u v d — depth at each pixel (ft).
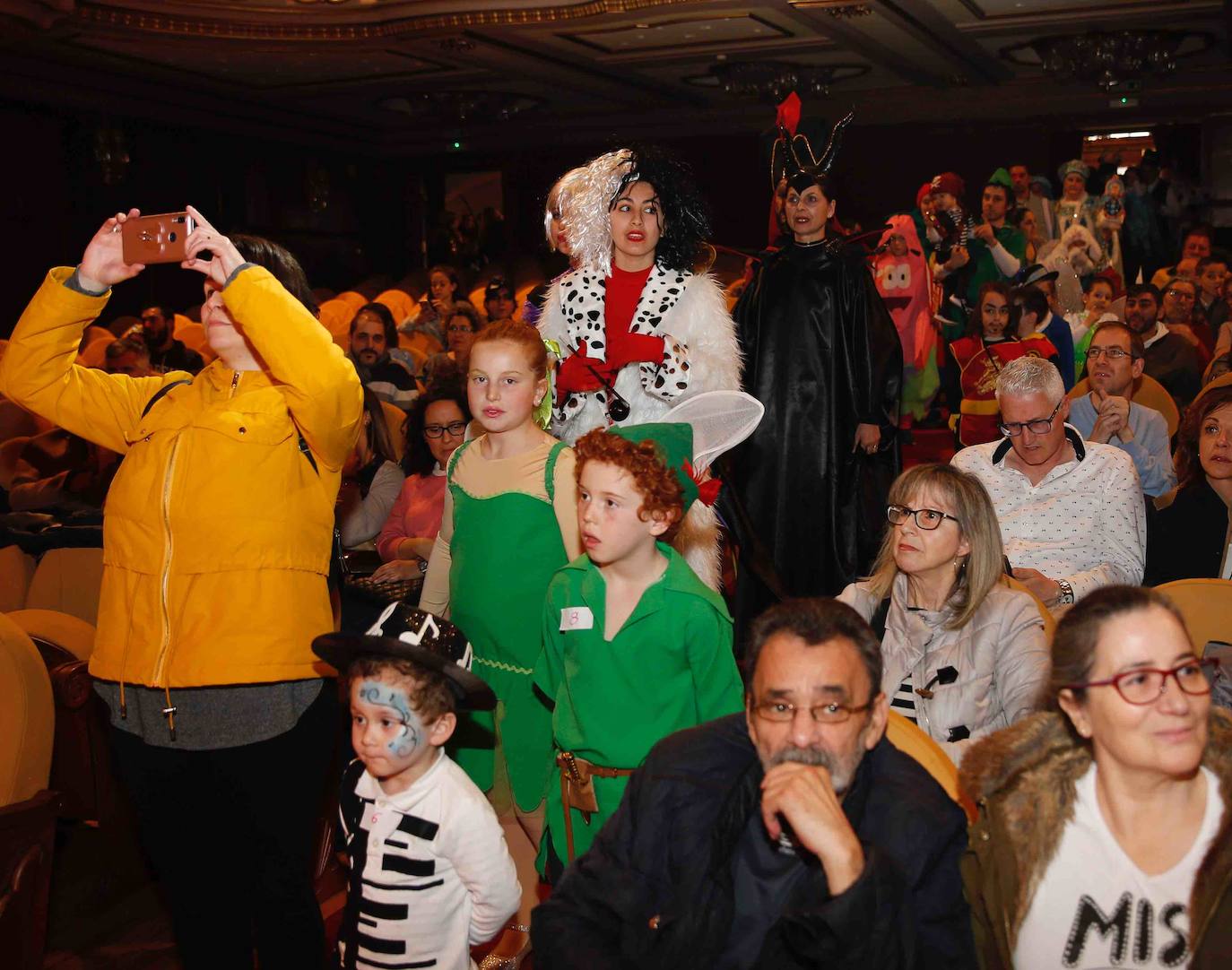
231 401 9.05
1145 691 5.64
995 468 12.92
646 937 6.53
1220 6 38.78
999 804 6.17
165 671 8.75
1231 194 52.42
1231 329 27.37
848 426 18.30
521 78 49.49
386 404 20.68
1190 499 12.59
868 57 46.55
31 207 47.03
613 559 8.87
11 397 9.49
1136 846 5.92
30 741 9.30
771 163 18.65
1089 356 16.42
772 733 6.25
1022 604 9.17
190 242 8.75
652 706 8.99
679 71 49.65
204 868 9.34
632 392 14.19
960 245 35.04
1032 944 6.05
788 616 6.37
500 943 10.85
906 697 9.36
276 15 39.06
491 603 10.74
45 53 42.47
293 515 9.03
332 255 63.93
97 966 11.44
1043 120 55.26
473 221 66.28
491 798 11.12
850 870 5.68
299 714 9.13
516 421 10.70
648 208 14.05
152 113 50.44
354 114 58.03
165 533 8.85
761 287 18.60
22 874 9.15
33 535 15.44
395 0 38.32
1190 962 5.76
